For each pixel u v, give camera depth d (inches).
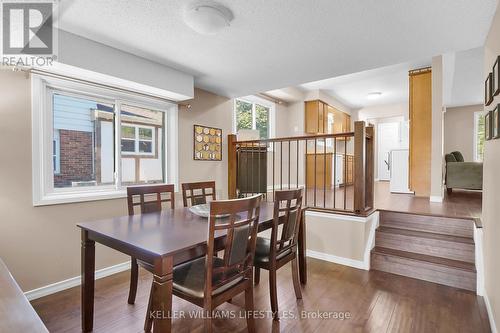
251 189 165.3
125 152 116.3
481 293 87.7
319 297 87.7
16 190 83.3
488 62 80.4
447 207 137.5
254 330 66.4
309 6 68.6
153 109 127.6
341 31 81.8
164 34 83.4
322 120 254.4
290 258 84.0
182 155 138.0
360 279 101.3
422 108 177.6
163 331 49.9
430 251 107.2
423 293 90.0
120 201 111.6
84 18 73.9
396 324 72.9
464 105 279.3
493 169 70.5
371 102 294.7
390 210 128.0
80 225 69.8
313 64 109.1
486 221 82.4
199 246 55.4
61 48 80.5
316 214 123.7
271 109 245.3
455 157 226.2
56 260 92.0
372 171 126.0
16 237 83.4
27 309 35.0
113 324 73.1
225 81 131.8
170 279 50.8
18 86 83.6
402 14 72.3
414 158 181.6
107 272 105.8
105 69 90.5
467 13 71.5
